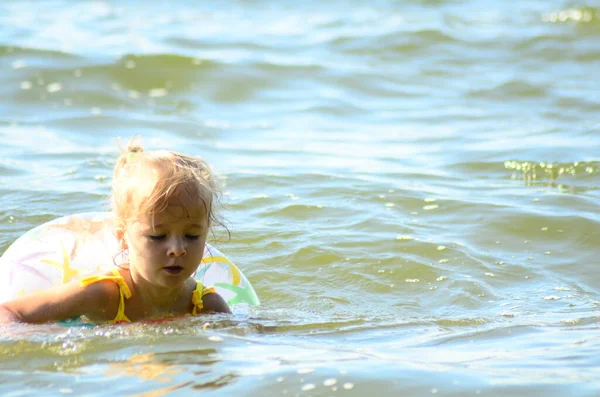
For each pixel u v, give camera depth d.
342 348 12.98
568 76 44.03
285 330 14.23
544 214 21.39
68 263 15.45
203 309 15.14
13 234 19.41
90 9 57.44
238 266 18.45
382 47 49.09
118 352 12.48
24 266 15.34
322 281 17.86
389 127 34.25
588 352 12.81
